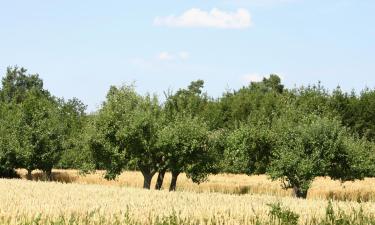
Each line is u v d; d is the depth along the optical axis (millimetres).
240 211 20031
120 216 18125
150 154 43531
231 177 57656
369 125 75000
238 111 85750
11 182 40156
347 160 40469
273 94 91000
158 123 44250
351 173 41156
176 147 42438
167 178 55906
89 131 44438
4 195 26453
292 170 39906
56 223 16203
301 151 39938
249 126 43938
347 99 78438
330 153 39531
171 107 48656
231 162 45562
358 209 22875
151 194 30391
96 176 58031
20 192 29156
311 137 39969
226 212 20047
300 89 85312
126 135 42594
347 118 76375
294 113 44375
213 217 18656
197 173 43781
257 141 42375
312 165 38594
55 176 61188
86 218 17781
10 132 61094
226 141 45375
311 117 42906
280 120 43344
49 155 60094
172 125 44281
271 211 18688
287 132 41312
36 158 59531
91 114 46406
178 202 24812
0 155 59156
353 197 44594
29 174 60719
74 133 73562
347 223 19031
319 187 48562
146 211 19547
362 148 43031
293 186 40656
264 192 47844
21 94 136000
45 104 66250
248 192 48375
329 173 41438
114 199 25422
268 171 40969
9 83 139625
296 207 22578
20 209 18859
